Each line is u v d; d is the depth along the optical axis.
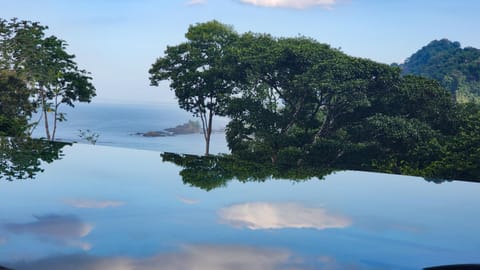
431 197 2.10
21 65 18.44
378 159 18.59
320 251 1.14
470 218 1.61
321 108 21.09
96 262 1.01
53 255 1.06
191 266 1.00
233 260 1.05
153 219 1.43
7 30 18.25
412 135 18.20
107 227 1.32
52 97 20.02
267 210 1.64
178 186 2.12
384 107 19.95
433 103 19.52
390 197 2.06
